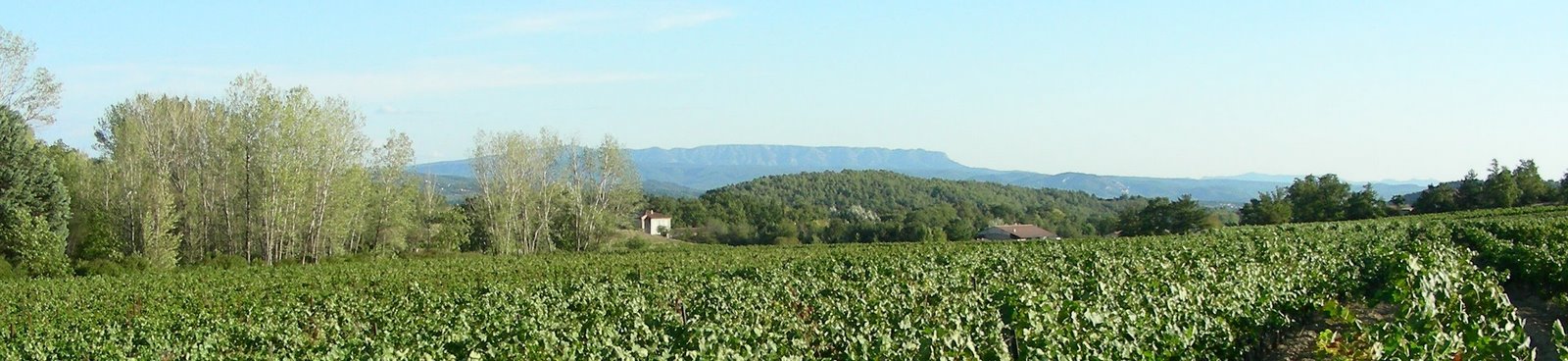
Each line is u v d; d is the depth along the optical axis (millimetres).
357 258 53000
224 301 27875
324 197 52094
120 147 50281
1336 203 89312
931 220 104500
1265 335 15914
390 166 61875
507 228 62312
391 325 18438
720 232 96812
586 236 65812
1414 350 9711
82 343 17078
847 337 12305
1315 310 18781
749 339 12570
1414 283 12680
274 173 49156
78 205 52906
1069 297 14984
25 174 43938
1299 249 27797
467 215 72188
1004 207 135125
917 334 12250
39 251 41500
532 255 54000
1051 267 25797
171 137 52812
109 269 42094
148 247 47312
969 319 13227
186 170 53594
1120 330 12102
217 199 54094
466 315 18234
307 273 38281
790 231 95312
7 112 43625
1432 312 10867
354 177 53312
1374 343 10086
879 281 22484
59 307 27328
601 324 14859
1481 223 45781
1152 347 12039
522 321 15648
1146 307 13531
